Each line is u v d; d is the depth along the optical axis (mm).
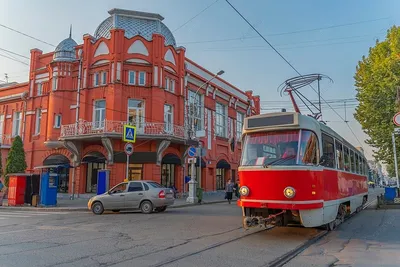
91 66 26312
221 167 34719
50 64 27547
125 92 25281
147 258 6852
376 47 25344
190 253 7309
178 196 27562
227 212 16594
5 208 19375
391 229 10852
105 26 27453
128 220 13312
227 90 37594
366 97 25594
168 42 28734
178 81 28562
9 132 31516
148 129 24781
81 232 10242
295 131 9055
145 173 24969
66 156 26641
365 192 17406
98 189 20547
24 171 25328
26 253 7301
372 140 27281
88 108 25875
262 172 8906
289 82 15328
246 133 9773
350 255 7258
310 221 8461
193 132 26703
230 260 6719
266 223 8797
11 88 32250
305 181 8484
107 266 6242
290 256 7156
